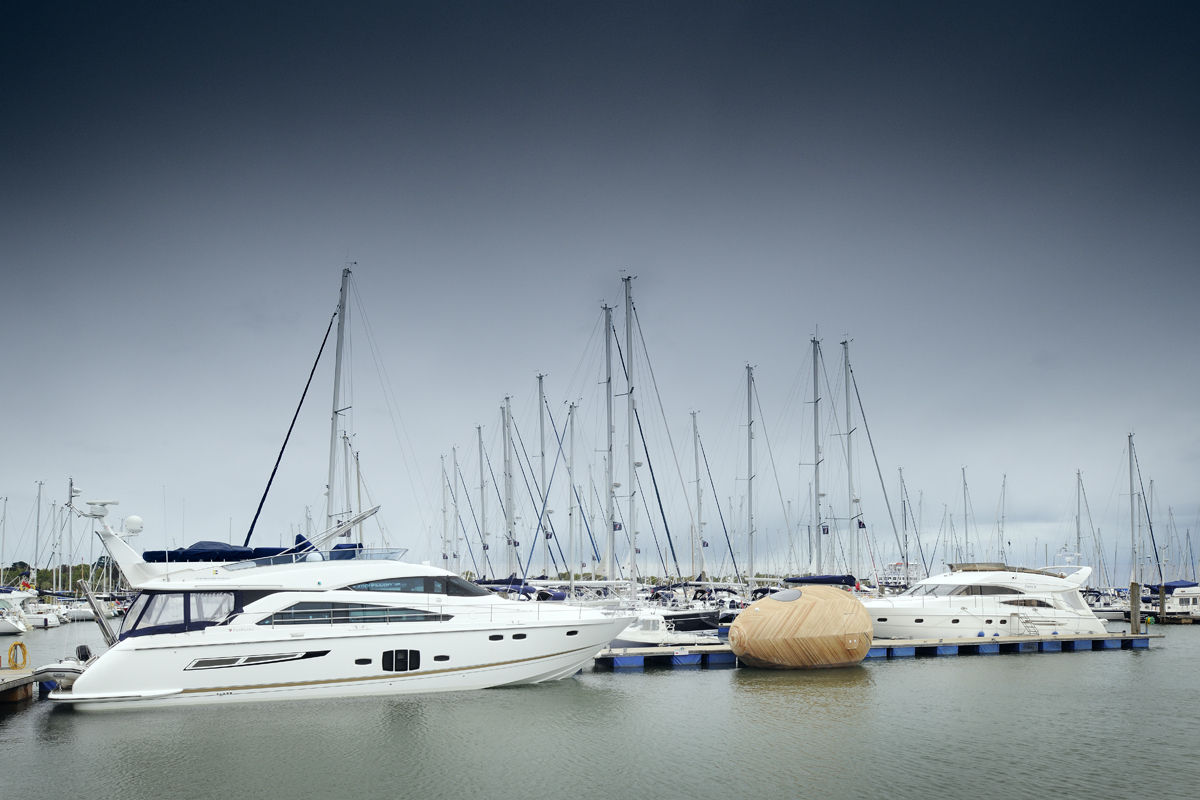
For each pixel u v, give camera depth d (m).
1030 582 39.22
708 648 33.50
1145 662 34.56
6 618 51.94
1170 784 17.45
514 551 55.00
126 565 24.23
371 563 25.09
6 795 16.94
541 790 17.09
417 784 17.47
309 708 23.25
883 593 52.66
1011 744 20.52
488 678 25.38
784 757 19.36
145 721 21.98
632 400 42.12
